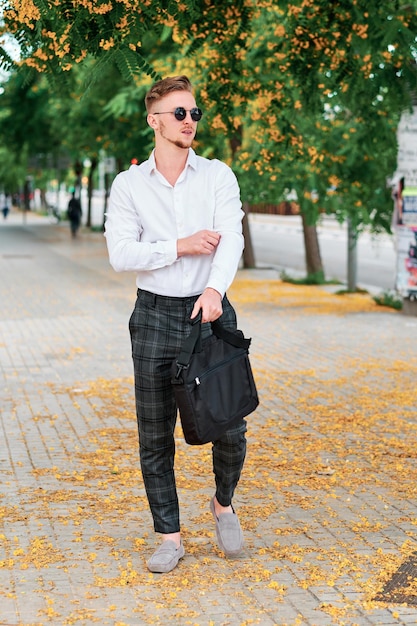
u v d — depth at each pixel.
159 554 5.11
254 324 15.33
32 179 88.31
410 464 7.27
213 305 4.73
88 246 37.41
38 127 40.72
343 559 5.25
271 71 10.02
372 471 7.07
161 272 4.96
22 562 5.17
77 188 57.03
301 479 6.85
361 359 12.14
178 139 4.90
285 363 11.85
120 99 21.50
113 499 6.35
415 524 5.88
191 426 4.76
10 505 6.22
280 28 9.41
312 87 9.42
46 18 6.62
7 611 4.54
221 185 5.02
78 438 8.11
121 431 8.35
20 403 9.56
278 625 4.41
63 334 14.42
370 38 8.87
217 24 8.68
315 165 15.56
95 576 5.00
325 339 13.80
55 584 4.89
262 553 5.36
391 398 9.75
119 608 4.60
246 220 26.31
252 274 24.64
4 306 17.98
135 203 5.01
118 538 5.61
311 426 8.54
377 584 4.89
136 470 7.08
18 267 27.08
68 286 21.67
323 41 9.03
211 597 4.75
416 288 16.36
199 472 7.02
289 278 22.31
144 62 6.82
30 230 51.62
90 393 10.02
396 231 16.47
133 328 5.07
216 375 4.81
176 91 4.90
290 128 12.23
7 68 7.19
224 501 5.31
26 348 13.14
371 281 24.53
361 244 40.03
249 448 7.75
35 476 6.93
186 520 5.95
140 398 5.10
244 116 11.35
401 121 15.72
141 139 26.47
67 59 7.01
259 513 6.07
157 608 4.59
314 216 18.03
